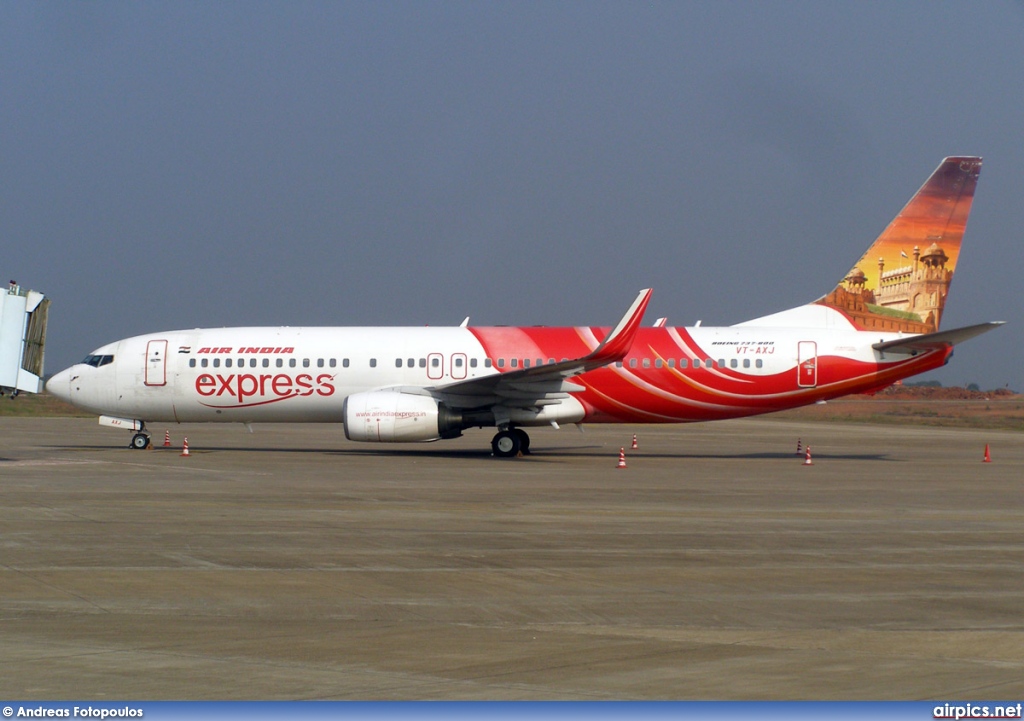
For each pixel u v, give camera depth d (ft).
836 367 201.87
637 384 201.67
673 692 52.85
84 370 211.41
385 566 86.22
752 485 153.48
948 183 208.85
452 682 54.19
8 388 185.68
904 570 86.58
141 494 132.77
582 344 205.77
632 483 153.69
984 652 61.21
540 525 109.29
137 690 52.44
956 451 249.75
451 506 124.06
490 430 314.76
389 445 240.73
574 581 80.94
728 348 203.00
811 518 116.98
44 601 72.74
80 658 58.23
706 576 83.41
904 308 209.77
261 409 209.87
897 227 209.56
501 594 76.23
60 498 127.95
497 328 209.87
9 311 183.62
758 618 69.56
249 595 75.25
